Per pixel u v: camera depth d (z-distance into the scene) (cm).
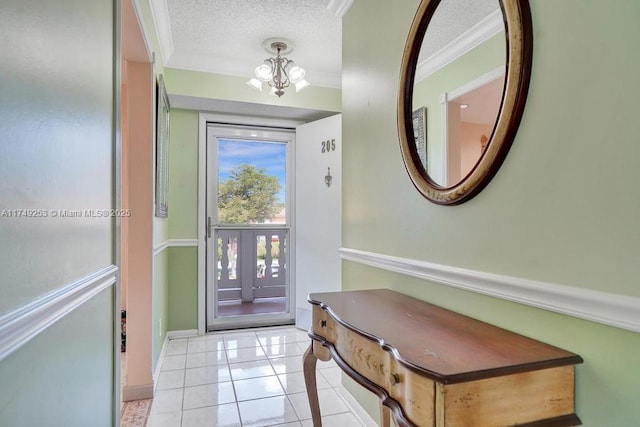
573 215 88
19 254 64
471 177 118
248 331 354
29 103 68
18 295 64
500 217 111
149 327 223
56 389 80
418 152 151
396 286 169
